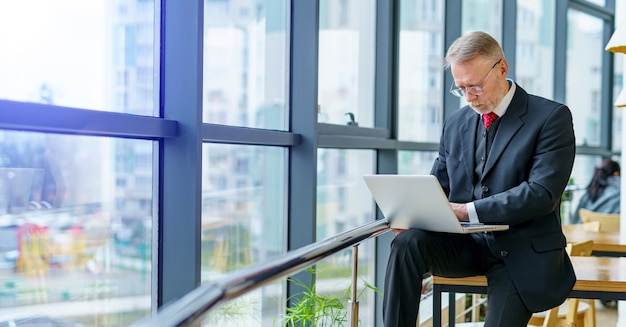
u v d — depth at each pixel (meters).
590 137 7.62
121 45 2.09
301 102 3.14
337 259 3.72
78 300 1.98
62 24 1.85
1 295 1.72
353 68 3.92
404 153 4.53
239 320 2.79
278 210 3.12
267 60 2.98
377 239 4.28
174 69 2.21
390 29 4.17
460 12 5.00
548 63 6.86
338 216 3.81
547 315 3.22
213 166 2.62
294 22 3.14
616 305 6.01
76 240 1.96
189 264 2.23
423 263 2.14
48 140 1.85
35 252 1.82
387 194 2.06
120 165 2.12
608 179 6.19
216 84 2.61
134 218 2.18
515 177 2.21
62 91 1.86
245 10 2.79
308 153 3.13
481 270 2.31
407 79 4.53
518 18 6.31
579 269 2.61
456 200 2.34
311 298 2.83
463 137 2.36
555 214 2.25
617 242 4.12
